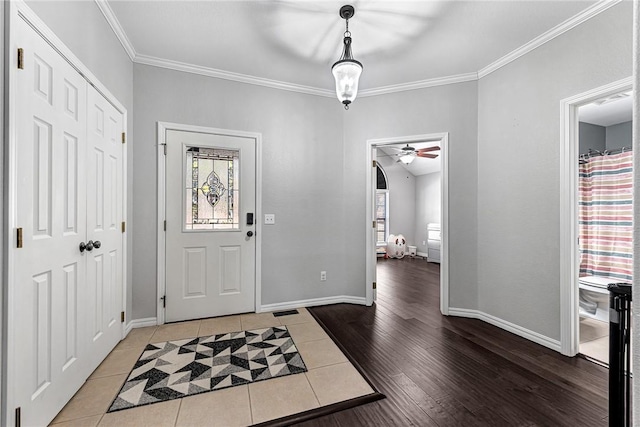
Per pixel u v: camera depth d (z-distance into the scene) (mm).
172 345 2260
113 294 2166
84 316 1729
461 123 2932
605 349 2221
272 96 3104
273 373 1880
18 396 1198
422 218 7414
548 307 2250
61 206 1493
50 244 1400
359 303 3332
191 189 2803
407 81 3084
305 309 3148
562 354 2143
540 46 2312
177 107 2732
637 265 470
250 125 3006
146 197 2629
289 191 3172
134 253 2590
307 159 3248
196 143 2801
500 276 2639
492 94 2727
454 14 2066
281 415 1499
